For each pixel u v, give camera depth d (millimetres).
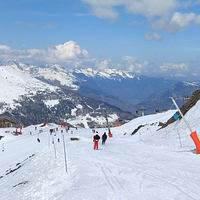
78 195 10008
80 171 14344
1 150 62000
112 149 25312
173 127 32062
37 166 22297
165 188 9922
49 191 12727
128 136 54281
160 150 21297
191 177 11375
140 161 16562
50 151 28750
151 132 47500
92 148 27438
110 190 10148
